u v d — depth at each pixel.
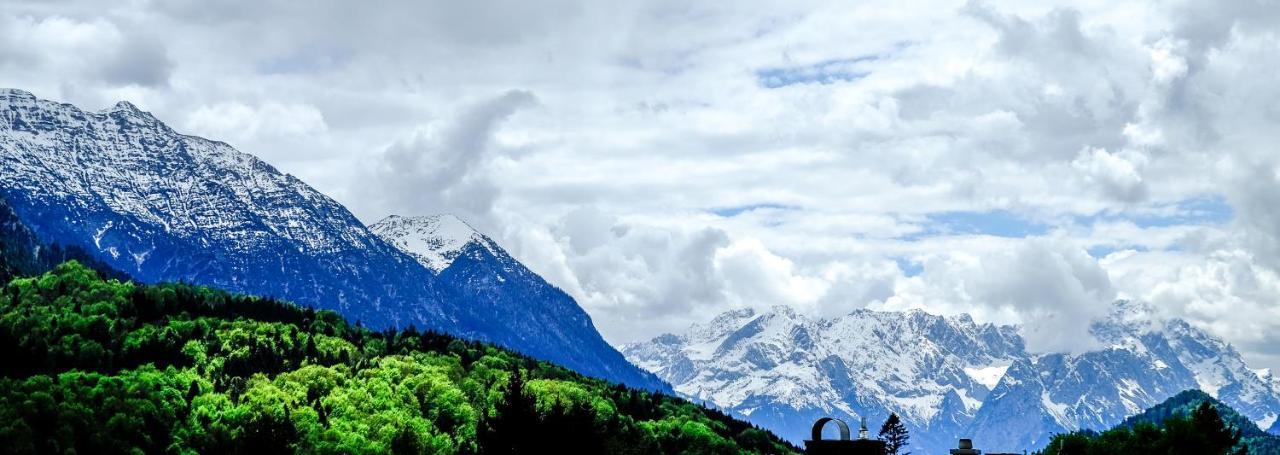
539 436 179.88
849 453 135.12
